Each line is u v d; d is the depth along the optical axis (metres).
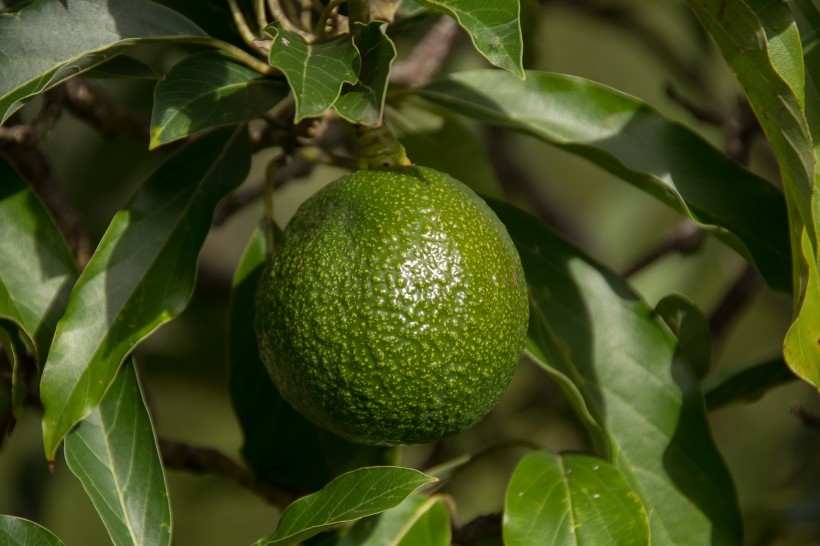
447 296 0.97
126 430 1.02
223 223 1.28
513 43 0.94
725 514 1.04
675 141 1.07
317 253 0.98
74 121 1.32
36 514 1.32
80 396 1.00
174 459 1.12
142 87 1.28
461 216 0.99
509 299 0.99
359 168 1.01
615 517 1.01
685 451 1.05
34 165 1.16
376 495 0.98
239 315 1.08
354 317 0.97
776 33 0.99
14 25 1.00
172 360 1.33
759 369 1.10
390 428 0.98
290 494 1.10
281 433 1.09
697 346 1.09
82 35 1.01
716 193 1.06
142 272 1.02
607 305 1.07
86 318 1.01
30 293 1.03
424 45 1.23
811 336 0.98
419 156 1.18
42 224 1.04
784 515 1.25
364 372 0.97
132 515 1.01
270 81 1.01
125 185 1.32
